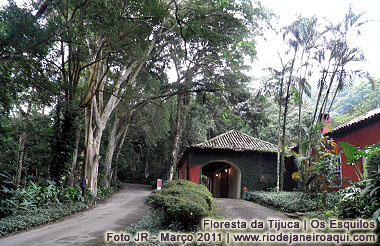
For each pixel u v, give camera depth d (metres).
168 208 7.12
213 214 9.34
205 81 16.55
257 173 17.31
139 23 10.18
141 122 24.59
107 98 18.48
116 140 21.72
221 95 17.50
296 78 13.95
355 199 7.06
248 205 13.05
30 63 8.70
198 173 16.73
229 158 17.20
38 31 7.73
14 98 9.93
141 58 12.85
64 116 13.20
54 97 10.85
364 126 11.80
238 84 17.31
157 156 35.88
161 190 8.38
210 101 19.67
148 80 18.86
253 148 17.08
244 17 14.52
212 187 25.66
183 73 19.20
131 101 19.69
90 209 12.64
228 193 20.11
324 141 11.77
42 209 10.16
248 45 15.84
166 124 23.66
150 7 9.59
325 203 10.05
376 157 7.39
